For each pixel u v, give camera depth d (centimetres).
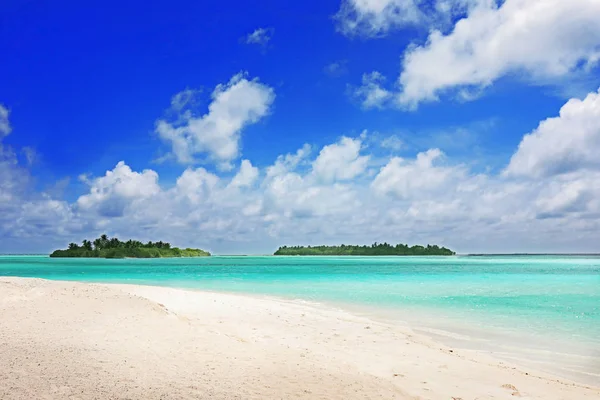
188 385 768
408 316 2019
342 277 5306
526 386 958
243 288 3572
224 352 1059
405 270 7875
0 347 946
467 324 1803
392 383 923
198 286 3794
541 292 3222
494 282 4388
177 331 1273
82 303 1656
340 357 1173
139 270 7138
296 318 1852
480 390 917
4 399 630
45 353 910
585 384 1010
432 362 1156
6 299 1722
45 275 5366
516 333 1616
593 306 2383
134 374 809
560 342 1471
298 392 778
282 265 11262
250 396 735
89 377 765
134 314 1495
